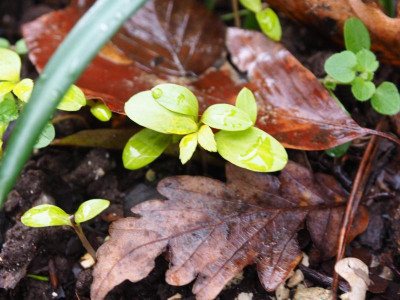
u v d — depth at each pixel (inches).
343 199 11.0
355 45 11.0
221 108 10.1
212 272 10.1
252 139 10.0
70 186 11.6
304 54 12.7
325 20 11.6
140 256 10.1
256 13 11.6
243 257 10.2
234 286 10.7
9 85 10.4
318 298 10.4
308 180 11.0
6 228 11.0
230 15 13.4
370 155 11.3
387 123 11.5
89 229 11.1
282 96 11.3
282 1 11.7
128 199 11.4
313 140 10.8
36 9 13.9
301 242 10.8
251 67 11.7
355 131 10.7
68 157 11.9
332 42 12.2
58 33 12.2
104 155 11.6
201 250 10.2
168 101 10.0
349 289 10.4
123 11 8.9
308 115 11.0
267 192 10.7
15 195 11.1
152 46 12.3
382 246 11.0
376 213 11.2
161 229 10.3
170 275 10.0
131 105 10.1
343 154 11.5
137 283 10.7
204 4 13.3
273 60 11.5
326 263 10.8
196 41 12.4
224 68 11.9
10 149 8.5
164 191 10.5
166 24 12.5
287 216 10.6
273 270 10.2
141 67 12.0
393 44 11.4
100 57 11.9
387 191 11.3
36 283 10.7
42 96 8.6
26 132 8.5
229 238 10.3
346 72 10.7
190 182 10.6
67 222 9.9
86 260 10.9
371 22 11.2
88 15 8.8
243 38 11.9
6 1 14.2
